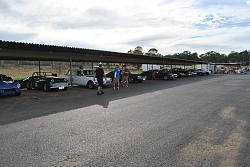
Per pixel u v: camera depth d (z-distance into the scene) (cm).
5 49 1524
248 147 514
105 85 2005
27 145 536
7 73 4197
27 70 4678
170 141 560
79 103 1148
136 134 619
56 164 434
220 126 694
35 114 884
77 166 425
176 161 443
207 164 429
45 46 1554
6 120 786
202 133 624
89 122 751
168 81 2897
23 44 1441
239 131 641
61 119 795
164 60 3569
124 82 2258
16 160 453
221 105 1059
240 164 427
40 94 1573
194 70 4841
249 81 2811
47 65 5009
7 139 580
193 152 488
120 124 724
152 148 513
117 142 555
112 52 2112
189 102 1151
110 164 432
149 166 422
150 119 789
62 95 1509
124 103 1132
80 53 1941
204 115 848
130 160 449
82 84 2048
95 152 492
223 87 1986
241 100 1213
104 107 1027
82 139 579
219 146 523
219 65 8738
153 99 1263
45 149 511
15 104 1135
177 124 720
